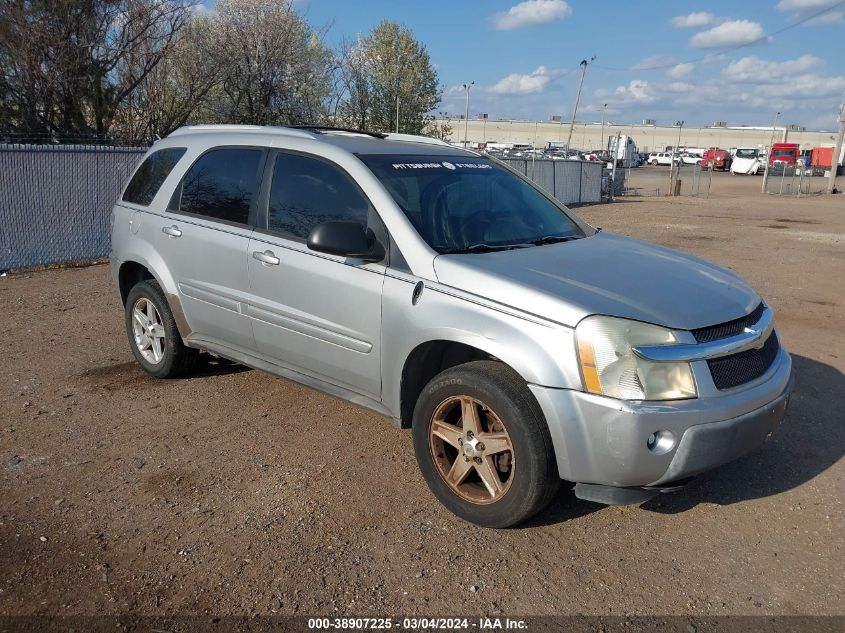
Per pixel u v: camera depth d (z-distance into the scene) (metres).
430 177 4.31
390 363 3.83
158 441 4.48
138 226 5.36
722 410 3.21
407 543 3.43
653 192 34.91
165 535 3.46
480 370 3.46
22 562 3.24
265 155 4.62
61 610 2.94
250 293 4.53
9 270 10.21
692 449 3.17
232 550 3.35
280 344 4.43
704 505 3.84
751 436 3.37
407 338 3.70
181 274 5.00
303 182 4.36
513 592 3.10
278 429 4.68
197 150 5.11
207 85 24.14
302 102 27.06
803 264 11.61
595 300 3.31
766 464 4.31
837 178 52.41
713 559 3.36
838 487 4.04
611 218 20.17
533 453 3.27
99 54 19.91
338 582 3.14
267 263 4.37
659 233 16.05
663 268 3.95
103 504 3.73
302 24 26.53
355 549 3.38
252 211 4.59
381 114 34.94
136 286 5.44
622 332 3.17
